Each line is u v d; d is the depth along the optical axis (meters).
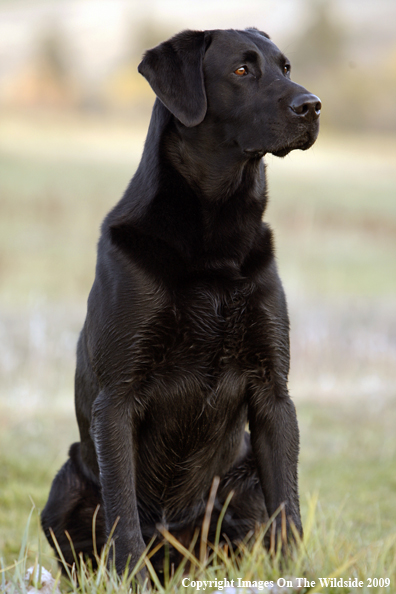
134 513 4.90
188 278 5.17
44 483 8.55
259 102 5.42
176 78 5.53
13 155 52.41
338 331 15.38
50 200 36.56
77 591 4.43
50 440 10.03
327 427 10.69
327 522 6.57
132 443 5.11
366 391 12.41
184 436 5.34
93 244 29.17
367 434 10.34
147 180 5.51
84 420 5.76
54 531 5.66
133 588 4.37
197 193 5.37
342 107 91.62
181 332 5.16
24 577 4.59
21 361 13.07
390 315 17.05
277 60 5.73
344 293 21.72
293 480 5.19
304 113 5.30
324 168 57.94
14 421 10.61
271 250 5.52
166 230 5.25
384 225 36.00
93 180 44.22
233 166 5.44
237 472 5.73
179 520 5.70
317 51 111.38
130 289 5.10
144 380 5.19
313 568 4.43
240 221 5.43
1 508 7.71
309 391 12.52
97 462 5.62
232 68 5.50
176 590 4.19
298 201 40.53
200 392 5.25
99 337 5.18
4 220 31.75
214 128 5.51
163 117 5.62
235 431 5.59
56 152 56.78
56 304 17.95
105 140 68.75
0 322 15.21
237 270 5.28
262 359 5.30
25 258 25.55
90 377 5.58
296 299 19.14
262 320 5.25
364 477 8.81
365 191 46.69
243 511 5.66
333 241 32.22
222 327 5.20
